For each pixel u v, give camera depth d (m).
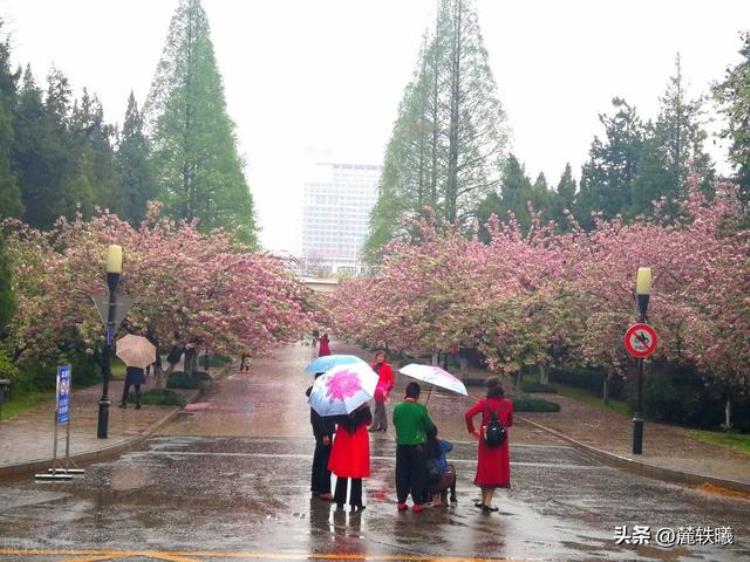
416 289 32.75
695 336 24.00
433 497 12.70
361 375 12.04
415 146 55.56
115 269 18.20
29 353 26.77
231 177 52.62
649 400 26.78
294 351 74.06
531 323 28.91
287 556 9.05
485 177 55.25
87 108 54.84
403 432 11.97
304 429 21.59
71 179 42.31
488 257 34.25
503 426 12.15
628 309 27.95
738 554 9.97
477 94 55.22
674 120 53.09
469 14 55.62
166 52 52.50
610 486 15.05
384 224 55.75
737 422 25.62
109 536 9.69
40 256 29.91
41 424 19.80
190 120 51.91
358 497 11.90
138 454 16.77
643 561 9.43
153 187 57.34
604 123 54.53
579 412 28.75
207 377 36.41
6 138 36.25
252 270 28.38
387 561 8.98
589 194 53.06
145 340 24.50
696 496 14.34
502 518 11.67
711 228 27.91
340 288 65.06
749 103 18.33
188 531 10.11
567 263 34.44
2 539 9.36
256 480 14.09
